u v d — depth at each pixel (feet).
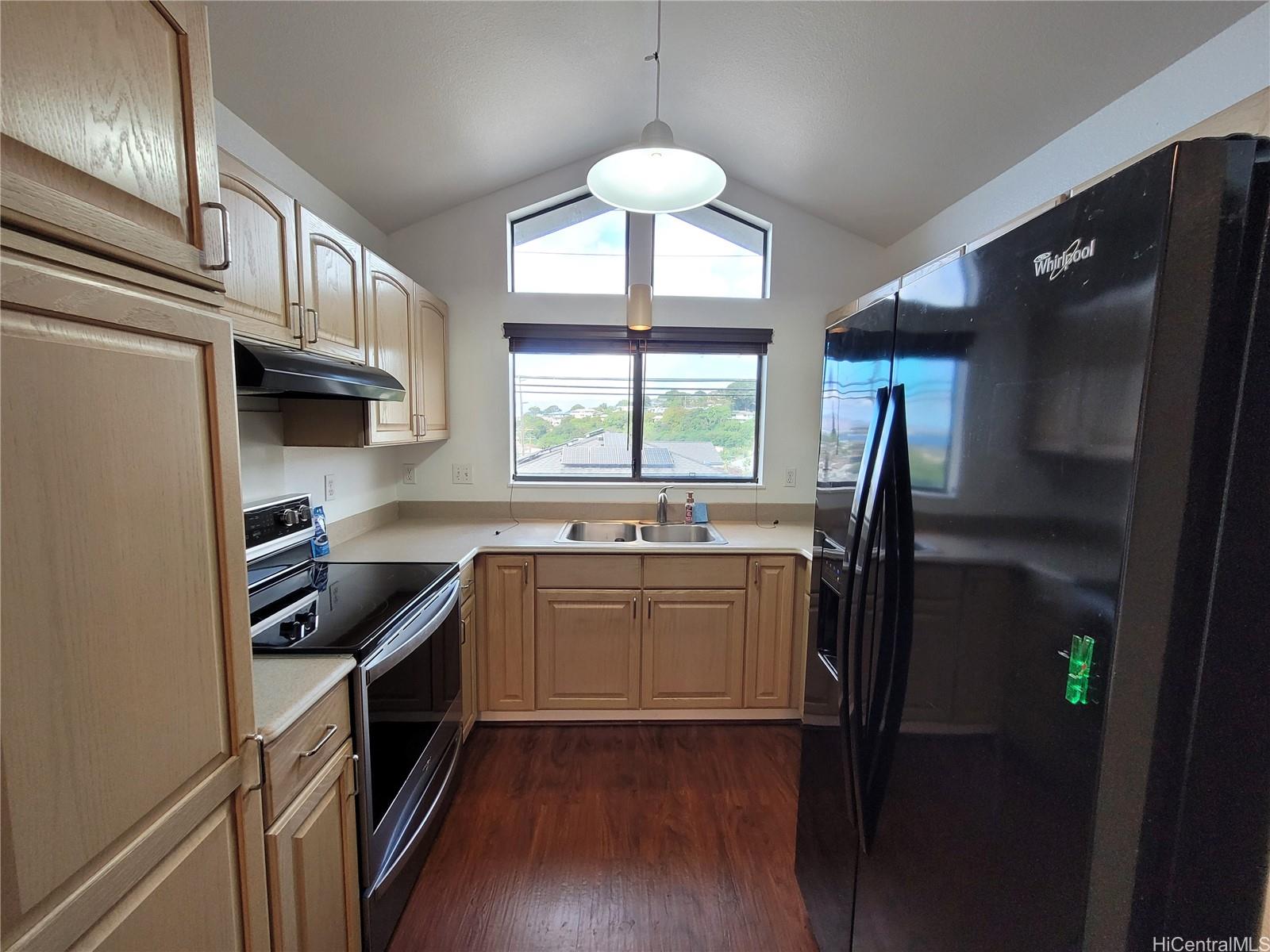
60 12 1.77
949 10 4.75
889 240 9.02
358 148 6.51
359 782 3.92
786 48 5.76
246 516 5.19
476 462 9.27
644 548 7.52
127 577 1.97
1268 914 1.82
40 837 1.67
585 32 5.70
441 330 8.54
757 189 9.17
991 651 2.33
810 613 4.70
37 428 1.66
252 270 4.19
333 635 4.08
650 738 7.56
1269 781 1.77
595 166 4.83
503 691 7.70
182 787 2.24
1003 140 6.03
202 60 2.38
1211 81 4.25
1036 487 2.07
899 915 3.09
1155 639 1.71
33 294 1.64
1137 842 1.77
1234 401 1.65
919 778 2.88
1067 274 1.93
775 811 6.10
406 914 4.72
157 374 2.10
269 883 2.91
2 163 1.59
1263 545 1.69
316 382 4.31
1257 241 1.62
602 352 9.34
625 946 4.46
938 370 2.78
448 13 5.06
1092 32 4.51
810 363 9.43
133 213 2.04
